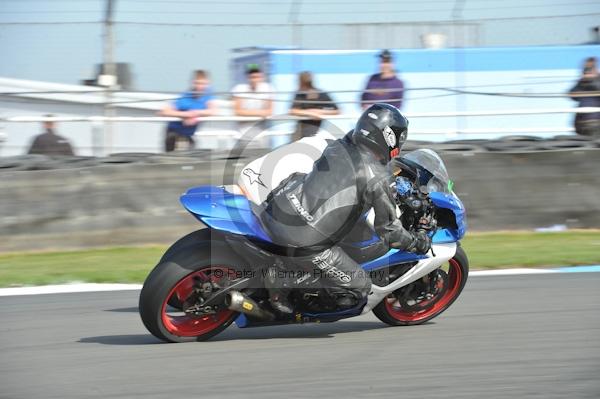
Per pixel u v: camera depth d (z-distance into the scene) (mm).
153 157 21734
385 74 25594
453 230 13617
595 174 22344
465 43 27359
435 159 13711
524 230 22328
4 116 23750
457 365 11062
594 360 11188
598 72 25562
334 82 26172
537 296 15398
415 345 12195
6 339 12719
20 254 20516
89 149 23891
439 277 13828
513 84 25781
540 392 9883
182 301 12242
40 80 25875
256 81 25484
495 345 12078
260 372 10750
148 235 21375
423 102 26328
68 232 20938
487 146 22812
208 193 12062
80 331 13227
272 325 12641
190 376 10578
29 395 9898
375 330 13367
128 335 12953
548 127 26812
